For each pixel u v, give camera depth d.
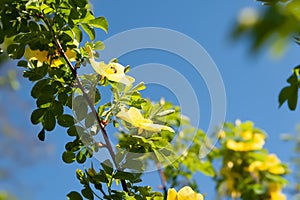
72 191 1.05
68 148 1.06
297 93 1.00
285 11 0.45
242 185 1.43
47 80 1.07
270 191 1.42
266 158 1.44
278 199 1.41
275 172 1.43
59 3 1.09
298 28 0.43
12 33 1.09
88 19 1.09
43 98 1.07
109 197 1.05
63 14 1.09
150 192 1.07
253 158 1.44
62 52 1.08
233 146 1.44
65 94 1.07
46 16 1.09
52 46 1.08
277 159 1.44
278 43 0.42
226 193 1.44
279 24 0.43
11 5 1.08
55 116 1.07
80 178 1.06
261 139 1.45
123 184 1.06
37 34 1.07
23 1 1.09
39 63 1.09
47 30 1.09
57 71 1.07
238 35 0.41
